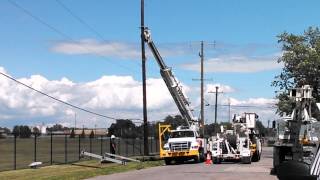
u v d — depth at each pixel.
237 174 25.91
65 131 91.25
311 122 21.44
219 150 38.81
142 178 24.31
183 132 40.81
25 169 31.62
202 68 72.31
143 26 41.88
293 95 21.97
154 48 41.66
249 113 40.16
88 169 31.09
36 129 67.38
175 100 42.66
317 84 48.12
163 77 42.19
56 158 47.50
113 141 41.41
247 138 38.97
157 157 43.41
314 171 11.51
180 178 23.84
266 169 29.70
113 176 26.06
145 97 44.38
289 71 49.75
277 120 25.38
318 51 48.19
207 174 26.06
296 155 19.36
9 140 81.50
